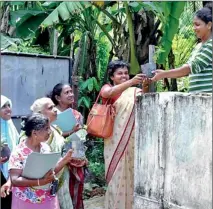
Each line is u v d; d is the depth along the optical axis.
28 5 8.55
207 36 3.58
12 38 7.98
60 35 8.67
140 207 3.76
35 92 5.85
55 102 4.83
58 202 4.15
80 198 4.73
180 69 3.73
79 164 4.55
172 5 6.73
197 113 3.25
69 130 4.53
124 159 4.57
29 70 5.77
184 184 3.36
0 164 4.08
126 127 4.55
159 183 3.58
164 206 3.52
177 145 3.42
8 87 5.57
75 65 8.13
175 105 3.43
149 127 3.67
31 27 8.17
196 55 3.60
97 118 4.57
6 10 8.24
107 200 4.68
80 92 8.27
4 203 4.42
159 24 7.94
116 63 4.64
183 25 8.86
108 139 4.64
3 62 5.49
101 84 8.77
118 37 8.38
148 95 3.68
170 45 6.93
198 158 3.25
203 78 3.57
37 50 8.48
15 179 3.55
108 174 4.64
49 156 3.47
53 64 6.00
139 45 7.99
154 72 3.99
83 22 8.55
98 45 8.98
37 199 3.64
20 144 3.67
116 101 4.60
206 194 3.19
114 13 8.32
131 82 4.27
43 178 3.58
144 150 3.73
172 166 3.46
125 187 4.59
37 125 3.60
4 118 4.37
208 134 3.16
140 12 7.91
